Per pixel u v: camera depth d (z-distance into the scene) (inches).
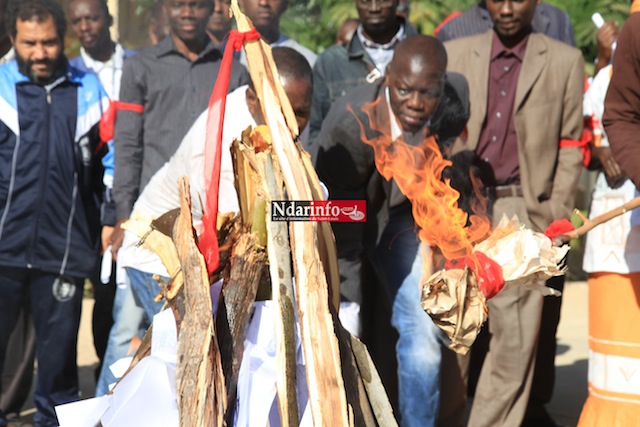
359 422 297.0
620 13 974.4
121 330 496.7
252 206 314.0
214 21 530.0
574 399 608.7
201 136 408.2
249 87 381.4
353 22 658.2
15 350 540.7
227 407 298.4
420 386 449.7
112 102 518.6
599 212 466.6
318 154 454.6
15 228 508.1
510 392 476.4
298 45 573.3
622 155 409.4
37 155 509.0
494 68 493.0
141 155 514.9
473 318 289.7
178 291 318.7
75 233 515.5
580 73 492.4
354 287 456.4
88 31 547.8
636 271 442.3
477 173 487.2
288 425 286.5
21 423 538.0
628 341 447.2
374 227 471.5
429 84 431.5
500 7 483.8
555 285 539.8
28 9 502.0
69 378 522.0
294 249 296.0
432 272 457.7
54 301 514.3
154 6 560.1
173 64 513.7
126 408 304.3
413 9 930.1
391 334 506.9
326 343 286.7
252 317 313.4
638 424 446.9
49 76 510.6
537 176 486.9
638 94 409.1
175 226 320.5
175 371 305.0
